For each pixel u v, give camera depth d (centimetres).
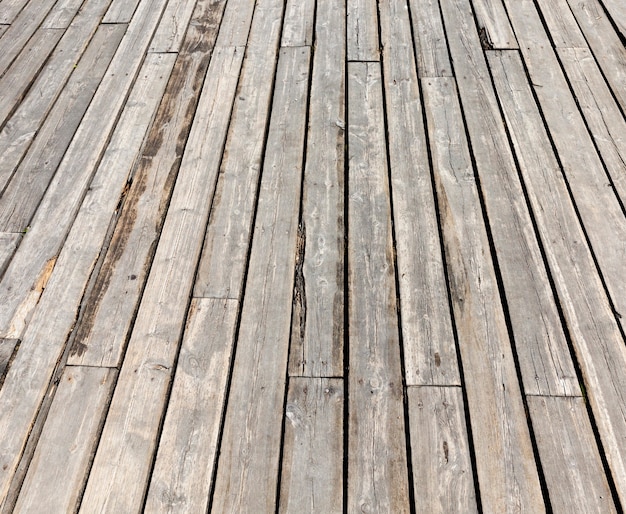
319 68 242
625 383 147
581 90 225
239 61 247
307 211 190
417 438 140
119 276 175
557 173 197
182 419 145
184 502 132
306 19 267
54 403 149
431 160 204
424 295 167
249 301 168
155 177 203
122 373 154
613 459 135
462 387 148
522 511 128
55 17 276
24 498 134
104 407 148
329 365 154
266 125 220
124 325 163
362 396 147
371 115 221
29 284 174
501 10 264
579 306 162
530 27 255
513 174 198
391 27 259
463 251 177
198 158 208
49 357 158
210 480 135
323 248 180
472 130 212
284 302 167
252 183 199
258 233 185
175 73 243
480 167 200
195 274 175
